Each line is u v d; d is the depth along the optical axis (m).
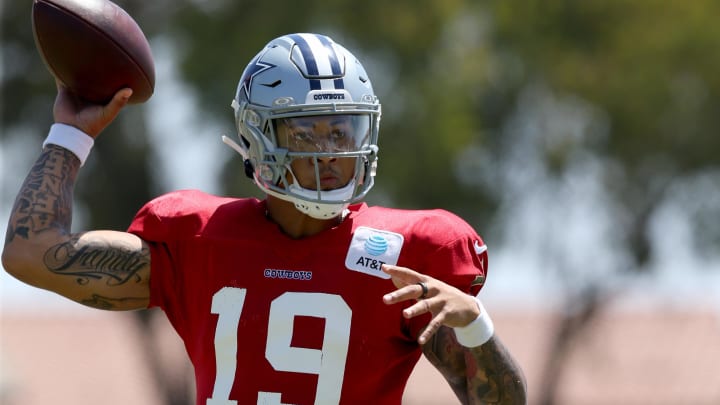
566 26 45.75
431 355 10.10
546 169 46.66
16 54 46.88
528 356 60.47
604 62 45.59
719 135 46.56
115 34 10.69
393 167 42.78
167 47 44.41
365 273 10.09
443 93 43.03
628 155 46.78
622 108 45.50
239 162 42.16
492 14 45.75
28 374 56.19
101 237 10.43
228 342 10.06
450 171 44.00
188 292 10.47
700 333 64.94
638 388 58.66
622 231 49.84
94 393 54.97
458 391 10.30
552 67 45.38
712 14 45.97
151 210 10.70
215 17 43.28
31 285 10.38
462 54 44.28
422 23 42.72
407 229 10.34
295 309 10.01
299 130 10.16
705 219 49.62
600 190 48.81
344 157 10.18
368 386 9.98
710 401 57.56
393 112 43.00
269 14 42.50
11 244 10.28
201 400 10.16
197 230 10.51
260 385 9.91
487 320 9.66
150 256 10.52
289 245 10.27
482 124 46.16
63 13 10.53
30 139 47.88
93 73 10.70
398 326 10.04
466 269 10.23
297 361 9.91
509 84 46.16
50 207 10.39
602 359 58.09
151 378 56.03
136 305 10.53
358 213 10.58
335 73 10.27
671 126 46.72
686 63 45.62
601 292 51.41
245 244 10.34
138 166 46.56
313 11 42.25
